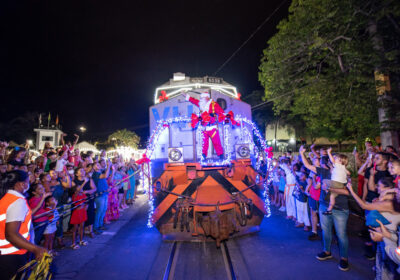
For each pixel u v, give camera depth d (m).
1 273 2.36
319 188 4.98
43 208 4.43
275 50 10.51
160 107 5.91
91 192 5.49
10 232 2.30
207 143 5.21
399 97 8.12
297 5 9.73
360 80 9.03
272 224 6.26
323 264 3.97
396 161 3.35
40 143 24.84
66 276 3.75
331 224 4.19
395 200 2.86
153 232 5.88
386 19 7.98
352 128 11.88
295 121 25.47
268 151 6.00
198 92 5.74
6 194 2.46
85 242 5.18
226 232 4.36
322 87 10.07
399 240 2.68
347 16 8.24
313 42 9.47
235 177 4.83
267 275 3.64
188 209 4.47
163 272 3.81
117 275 3.77
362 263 3.97
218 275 3.70
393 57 7.64
